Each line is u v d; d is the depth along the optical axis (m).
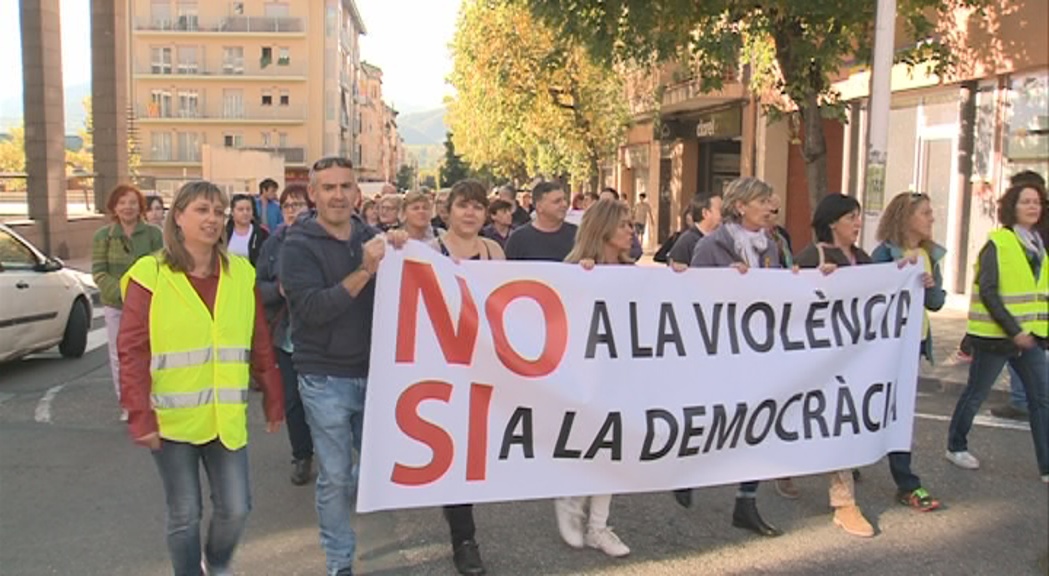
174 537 3.78
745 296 4.88
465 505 4.53
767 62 13.27
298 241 4.16
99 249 7.45
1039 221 6.80
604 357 4.59
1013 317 5.79
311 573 4.55
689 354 4.75
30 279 9.61
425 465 4.30
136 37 72.44
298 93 73.69
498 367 4.40
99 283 7.41
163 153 73.31
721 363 4.82
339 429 4.21
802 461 5.02
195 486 3.79
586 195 16.23
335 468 4.21
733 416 4.86
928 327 5.95
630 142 34.84
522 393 4.44
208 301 3.76
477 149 42.06
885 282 5.21
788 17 10.59
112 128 25.53
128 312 3.63
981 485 5.96
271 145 73.94
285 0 73.19
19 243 9.98
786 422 4.99
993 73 12.84
